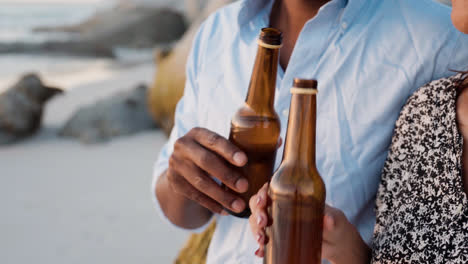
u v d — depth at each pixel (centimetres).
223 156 103
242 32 132
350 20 119
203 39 141
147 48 1970
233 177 103
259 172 106
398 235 104
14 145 585
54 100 838
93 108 641
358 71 119
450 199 98
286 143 87
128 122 625
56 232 373
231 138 106
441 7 123
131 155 544
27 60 1583
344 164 120
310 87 83
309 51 120
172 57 540
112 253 341
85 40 1950
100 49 1723
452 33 118
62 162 526
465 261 95
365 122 119
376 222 112
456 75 108
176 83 512
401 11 120
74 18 3756
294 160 86
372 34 120
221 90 132
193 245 211
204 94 134
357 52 119
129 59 1638
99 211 408
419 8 121
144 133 621
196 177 108
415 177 105
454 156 99
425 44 118
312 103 84
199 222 141
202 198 115
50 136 621
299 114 84
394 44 119
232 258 127
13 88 607
